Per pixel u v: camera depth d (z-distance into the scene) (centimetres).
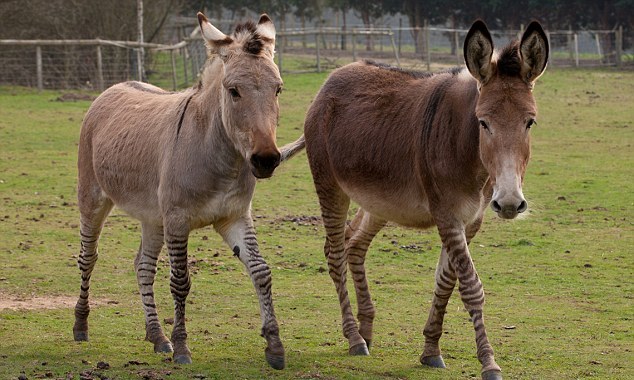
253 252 748
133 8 3788
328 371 734
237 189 738
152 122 796
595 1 5362
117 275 1134
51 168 1914
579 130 2495
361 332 832
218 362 752
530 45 638
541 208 1553
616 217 1486
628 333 882
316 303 1007
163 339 793
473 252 1273
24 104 2948
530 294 1052
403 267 1195
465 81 710
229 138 714
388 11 6162
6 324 886
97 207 862
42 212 1523
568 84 3597
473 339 865
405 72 827
